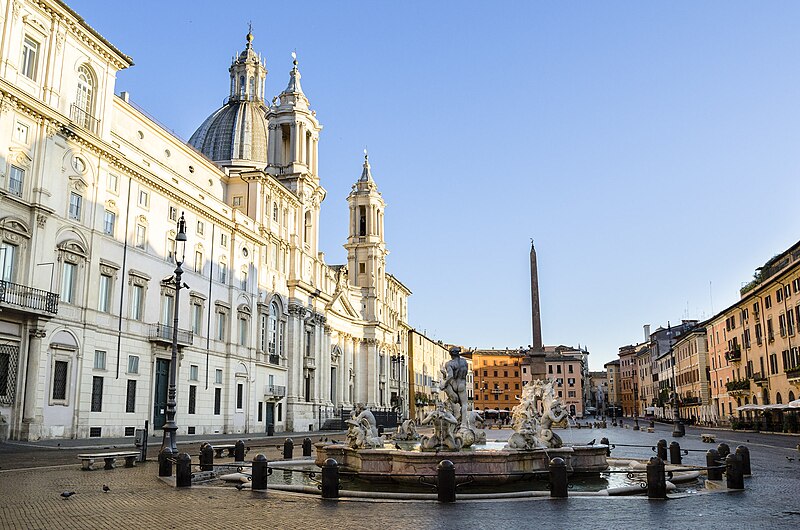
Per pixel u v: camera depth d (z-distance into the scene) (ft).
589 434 192.75
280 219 227.20
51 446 106.73
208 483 63.05
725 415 282.36
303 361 238.27
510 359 565.12
